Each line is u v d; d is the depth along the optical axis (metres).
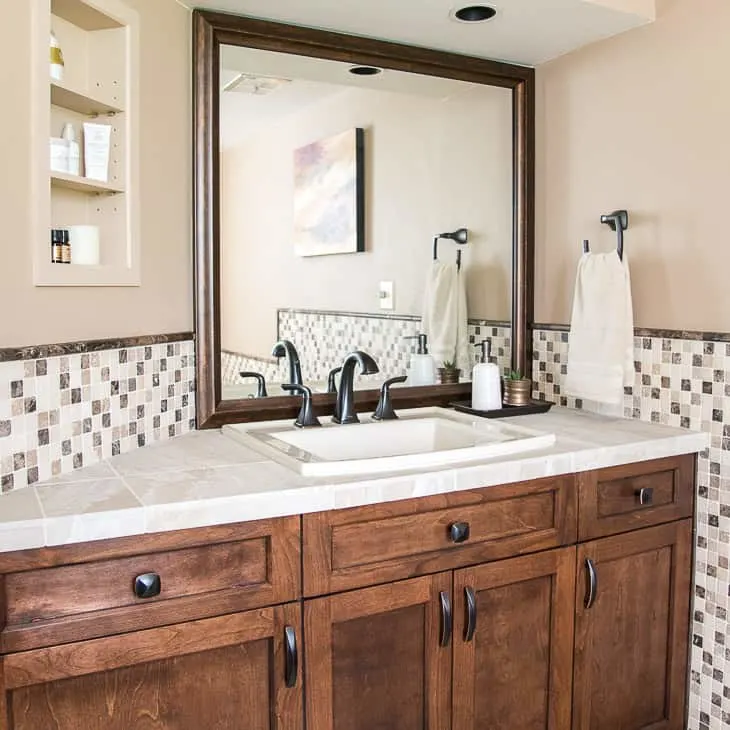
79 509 1.18
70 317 1.43
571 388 2.05
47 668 1.14
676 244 1.89
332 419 1.99
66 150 1.44
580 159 2.14
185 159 1.79
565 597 1.67
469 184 2.23
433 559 1.48
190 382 1.83
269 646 1.33
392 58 2.06
